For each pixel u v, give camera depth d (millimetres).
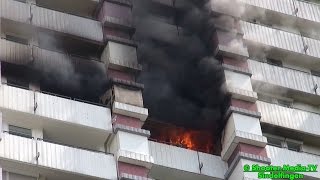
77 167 53688
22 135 54906
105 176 54156
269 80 64875
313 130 63062
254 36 67125
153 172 57656
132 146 56062
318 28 72062
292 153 60531
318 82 66562
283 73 65750
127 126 56938
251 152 59031
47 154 53469
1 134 53062
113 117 57250
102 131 56375
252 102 62094
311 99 66375
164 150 58344
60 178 53844
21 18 59812
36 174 53406
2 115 54562
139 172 55344
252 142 59469
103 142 57094
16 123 55125
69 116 55875
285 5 71000
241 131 59562
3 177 52500
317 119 63781
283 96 65875
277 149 60250
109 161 55031
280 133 63062
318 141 63656
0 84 55438
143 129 58312
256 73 64688
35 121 55344
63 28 60781
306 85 65938
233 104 61406
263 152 59406
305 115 63594
